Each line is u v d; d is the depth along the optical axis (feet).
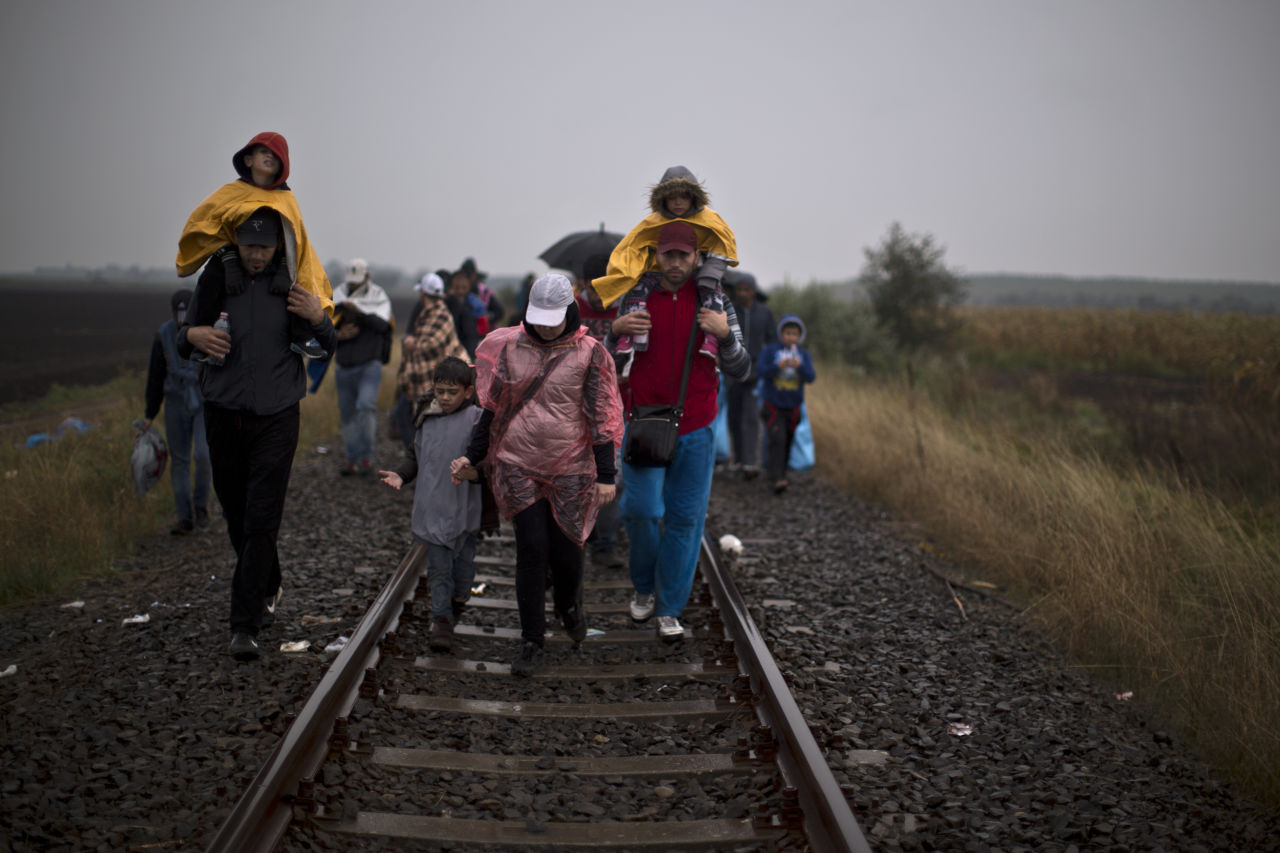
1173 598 19.03
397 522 25.12
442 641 15.58
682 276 15.08
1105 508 23.11
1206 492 27.58
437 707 13.33
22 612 17.42
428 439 16.16
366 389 30.53
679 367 15.58
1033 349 91.91
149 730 12.22
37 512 21.58
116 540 21.83
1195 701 14.60
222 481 15.47
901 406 44.45
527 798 11.04
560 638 16.84
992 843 10.44
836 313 79.00
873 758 12.27
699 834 10.28
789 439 31.83
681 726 13.23
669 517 16.26
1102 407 49.52
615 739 12.79
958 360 73.92
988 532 24.00
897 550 24.44
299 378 15.20
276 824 9.65
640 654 16.05
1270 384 43.21
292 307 14.55
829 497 31.68
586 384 14.40
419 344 27.96
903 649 17.06
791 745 11.46
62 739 11.93
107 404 52.60
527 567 14.83
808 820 10.17
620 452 17.22
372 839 10.00
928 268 88.69
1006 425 41.60
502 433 14.65
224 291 14.76
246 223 14.23
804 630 17.43
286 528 23.91
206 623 16.53
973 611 19.62
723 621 16.90
